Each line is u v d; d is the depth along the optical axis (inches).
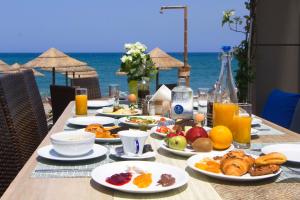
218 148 62.9
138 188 44.5
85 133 59.9
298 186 47.4
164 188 43.6
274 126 85.7
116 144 67.4
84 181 47.9
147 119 86.0
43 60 398.0
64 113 101.0
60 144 55.1
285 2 189.6
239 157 50.3
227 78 72.6
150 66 111.7
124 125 84.7
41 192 44.1
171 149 60.7
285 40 191.0
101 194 43.7
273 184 48.1
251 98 193.5
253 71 191.5
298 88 193.2
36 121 105.7
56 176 49.6
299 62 192.5
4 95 76.5
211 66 1961.1
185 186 46.7
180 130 68.8
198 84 1678.2
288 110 107.8
